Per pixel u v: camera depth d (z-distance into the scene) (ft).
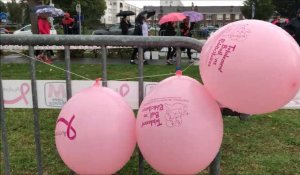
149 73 36.35
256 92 6.84
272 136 17.67
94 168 7.53
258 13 167.43
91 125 7.29
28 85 8.73
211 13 315.78
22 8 180.65
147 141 7.39
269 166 14.24
